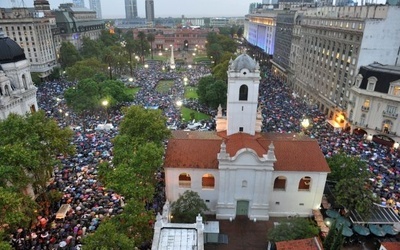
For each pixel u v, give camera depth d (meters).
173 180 54.47
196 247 31.89
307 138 58.75
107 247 34.84
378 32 92.31
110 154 71.62
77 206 54.28
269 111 105.94
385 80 87.06
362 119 92.94
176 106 114.00
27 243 46.28
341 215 54.53
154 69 197.50
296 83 147.62
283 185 55.25
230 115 56.62
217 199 55.47
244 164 51.06
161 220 34.62
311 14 144.75
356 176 56.38
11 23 155.38
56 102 113.38
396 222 50.94
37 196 57.72
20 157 46.16
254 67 53.03
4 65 73.25
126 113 63.56
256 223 54.50
